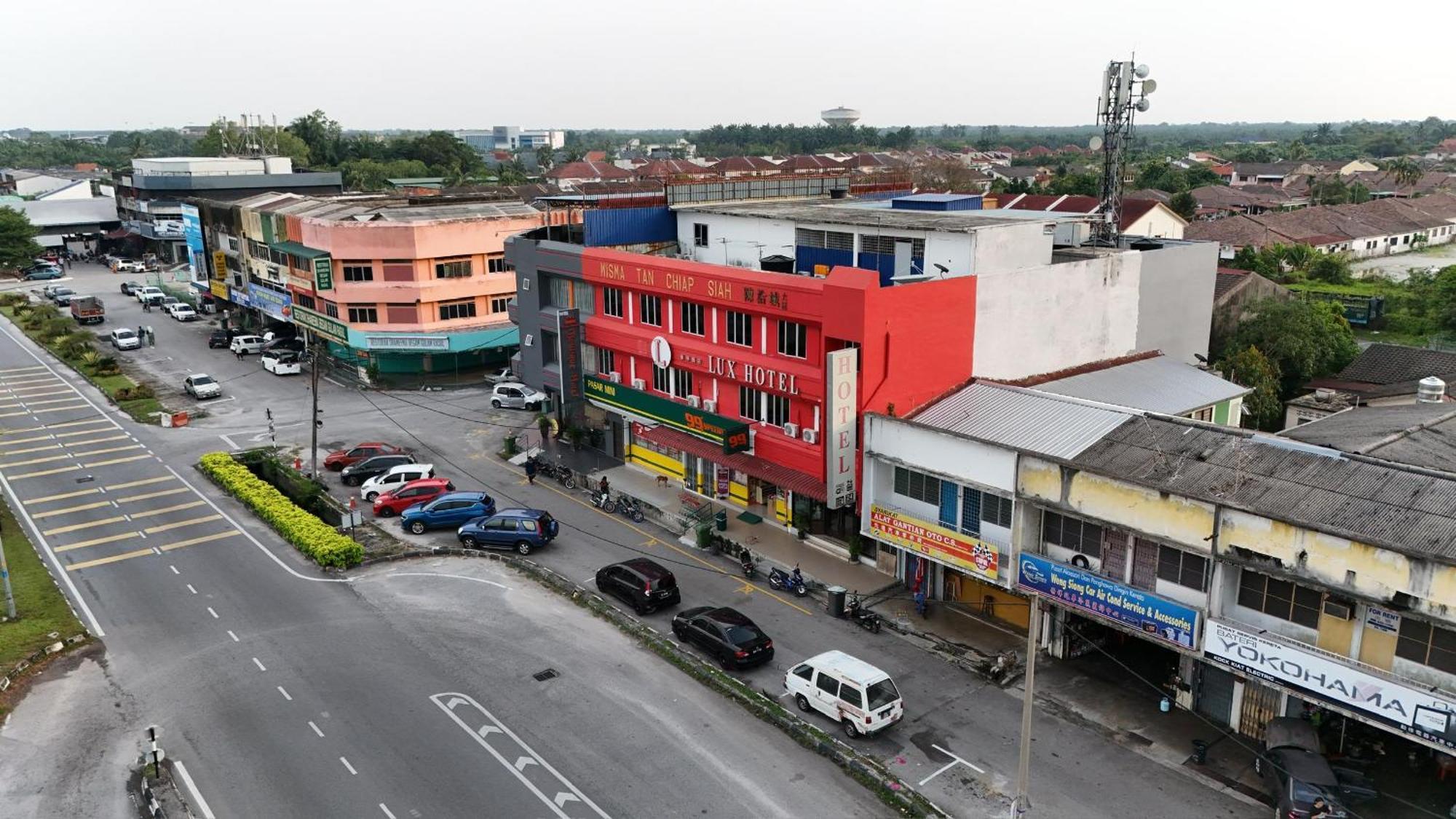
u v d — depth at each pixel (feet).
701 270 138.31
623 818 79.56
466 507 144.46
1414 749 80.69
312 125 609.01
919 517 112.47
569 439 180.96
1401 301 287.48
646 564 119.96
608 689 99.76
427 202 267.18
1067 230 165.07
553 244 168.14
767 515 145.07
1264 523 79.05
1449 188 572.51
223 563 132.98
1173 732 89.76
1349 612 77.20
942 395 121.60
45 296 366.22
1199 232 381.19
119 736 92.32
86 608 119.55
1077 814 78.74
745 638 102.89
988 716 93.61
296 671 103.71
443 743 90.33
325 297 234.79
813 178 193.06
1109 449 94.73
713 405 145.48
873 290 112.37
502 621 115.55
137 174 433.89
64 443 189.26
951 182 402.11
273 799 82.23
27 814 81.20
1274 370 178.29
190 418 205.77
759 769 86.22
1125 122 155.63
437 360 242.17
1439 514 74.02
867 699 88.33
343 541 133.59
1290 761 77.41
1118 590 90.48
